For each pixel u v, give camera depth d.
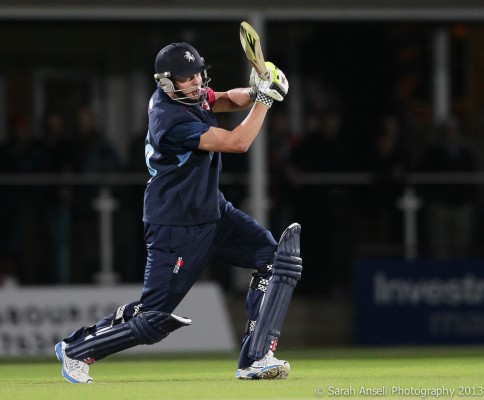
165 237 24.39
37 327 44.25
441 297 46.97
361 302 46.97
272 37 47.28
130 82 46.53
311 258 47.25
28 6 45.78
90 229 46.38
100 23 46.28
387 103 47.84
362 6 47.25
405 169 47.81
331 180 47.53
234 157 46.91
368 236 47.69
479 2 47.59
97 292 44.84
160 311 24.59
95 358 25.19
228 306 46.00
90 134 46.38
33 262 46.03
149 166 24.61
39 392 23.03
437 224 47.97
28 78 46.06
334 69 47.59
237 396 21.66
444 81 48.00
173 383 25.25
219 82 46.81
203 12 46.59
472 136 48.12
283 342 46.62
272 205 47.31
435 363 34.81
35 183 46.09
